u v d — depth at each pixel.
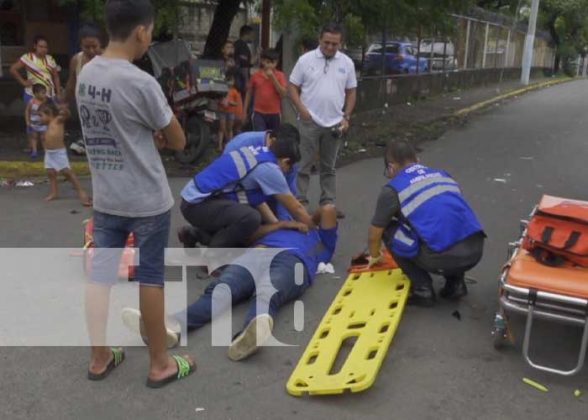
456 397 3.39
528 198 7.43
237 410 3.23
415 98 18.33
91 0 7.69
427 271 4.34
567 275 3.53
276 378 3.52
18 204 6.68
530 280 3.48
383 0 9.25
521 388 3.48
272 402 3.30
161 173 3.17
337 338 3.83
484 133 12.84
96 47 6.64
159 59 9.54
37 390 3.35
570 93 24.41
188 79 8.41
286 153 4.79
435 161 9.64
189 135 8.59
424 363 3.71
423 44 18.88
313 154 6.34
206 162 8.91
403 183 4.30
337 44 6.01
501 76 29.12
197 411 3.21
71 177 6.68
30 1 11.80
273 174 4.68
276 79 8.23
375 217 4.36
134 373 3.52
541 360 3.76
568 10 39.41
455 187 4.37
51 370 3.54
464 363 3.72
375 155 10.06
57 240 5.54
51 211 6.43
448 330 4.11
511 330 4.07
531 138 12.16
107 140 3.04
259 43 12.52
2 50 11.63
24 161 8.18
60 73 11.85
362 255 4.89
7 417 3.12
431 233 4.15
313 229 4.87
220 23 11.28
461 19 21.89
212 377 3.51
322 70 6.07
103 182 3.12
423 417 3.21
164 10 8.52
